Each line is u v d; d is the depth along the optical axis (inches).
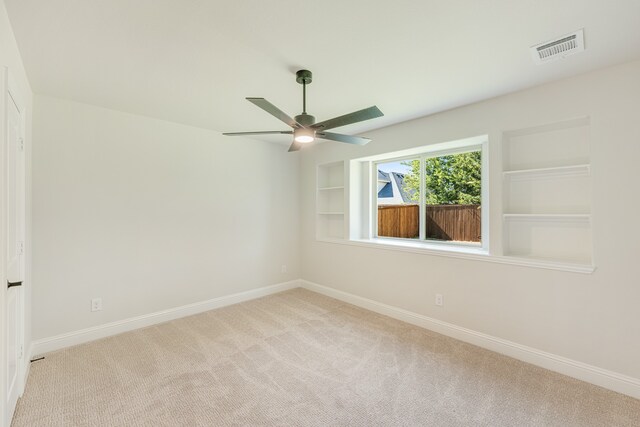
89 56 78.5
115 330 119.7
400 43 72.3
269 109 75.4
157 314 131.3
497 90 98.7
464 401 78.0
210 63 82.4
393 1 57.4
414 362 97.7
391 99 106.5
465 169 131.0
